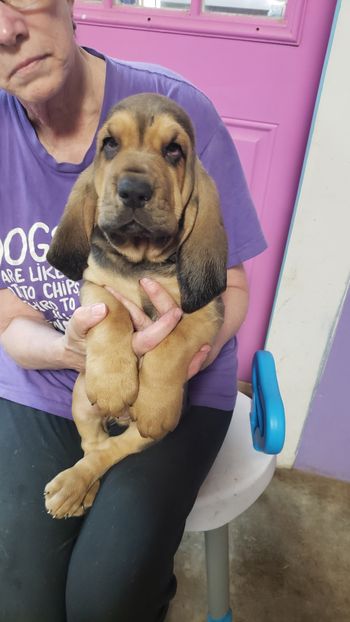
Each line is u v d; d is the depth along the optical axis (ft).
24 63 2.75
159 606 3.03
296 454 5.88
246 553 5.14
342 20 3.93
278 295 4.99
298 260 4.80
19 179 3.40
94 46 5.57
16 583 2.91
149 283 2.94
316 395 5.37
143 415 2.86
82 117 3.31
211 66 5.30
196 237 2.97
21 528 3.05
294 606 4.72
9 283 3.72
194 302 2.94
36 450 3.42
